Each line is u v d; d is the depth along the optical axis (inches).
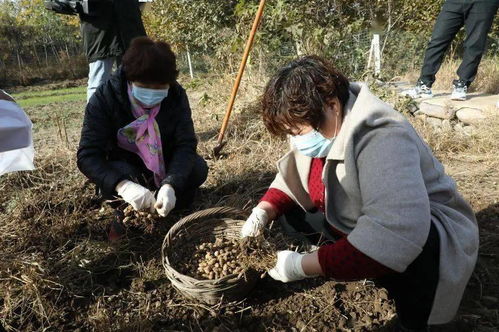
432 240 57.9
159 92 85.4
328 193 62.0
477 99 165.6
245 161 133.6
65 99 364.8
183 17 335.6
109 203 95.2
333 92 55.0
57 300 79.9
